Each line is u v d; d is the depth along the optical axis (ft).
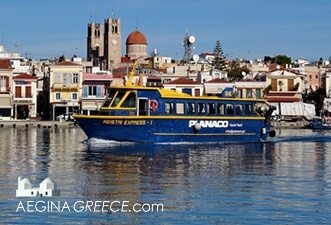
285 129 423.64
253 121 265.75
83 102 473.26
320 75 619.67
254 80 521.65
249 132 265.13
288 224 98.32
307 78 599.98
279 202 114.11
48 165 169.48
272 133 279.90
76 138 293.64
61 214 103.40
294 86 521.65
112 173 152.05
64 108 476.54
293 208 108.99
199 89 488.85
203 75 528.63
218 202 113.91
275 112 501.15
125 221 99.50
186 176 147.54
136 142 241.14
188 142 249.75
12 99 467.52
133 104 240.32
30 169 159.94
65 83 476.54
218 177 146.20
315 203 113.19
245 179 142.92
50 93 476.54
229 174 152.15
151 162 178.81
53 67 476.54
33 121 423.23
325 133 366.63
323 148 237.86
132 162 178.19
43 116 503.20
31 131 364.58
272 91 516.73
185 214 104.27
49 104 484.33
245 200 115.85
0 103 463.83
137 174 150.41
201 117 251.19
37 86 517.55
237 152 216.54
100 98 474.90
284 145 254.06
